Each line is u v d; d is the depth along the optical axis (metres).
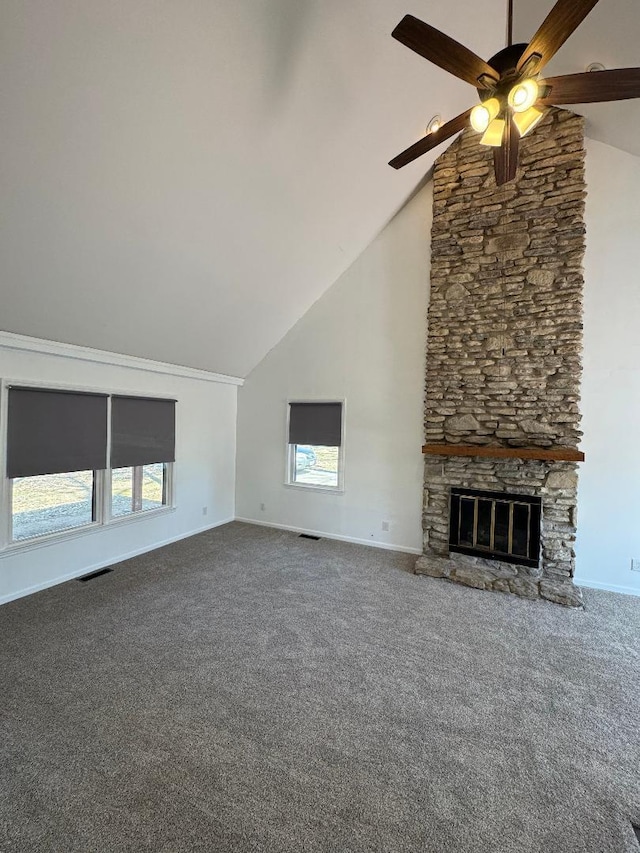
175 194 2.87
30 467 3.47
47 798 1.65
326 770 1.82
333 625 3.07
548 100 2.06
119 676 2.43
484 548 4.11
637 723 2.13
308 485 5.39
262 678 2.44
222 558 4.45
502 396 4.08
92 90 2.09
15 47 1.79
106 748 1.90
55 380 3.66
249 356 5.46
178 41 2.10
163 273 3.44
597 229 3.82
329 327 5.20
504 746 1.97
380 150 3.57
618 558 3.81
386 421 4.88
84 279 3.09
